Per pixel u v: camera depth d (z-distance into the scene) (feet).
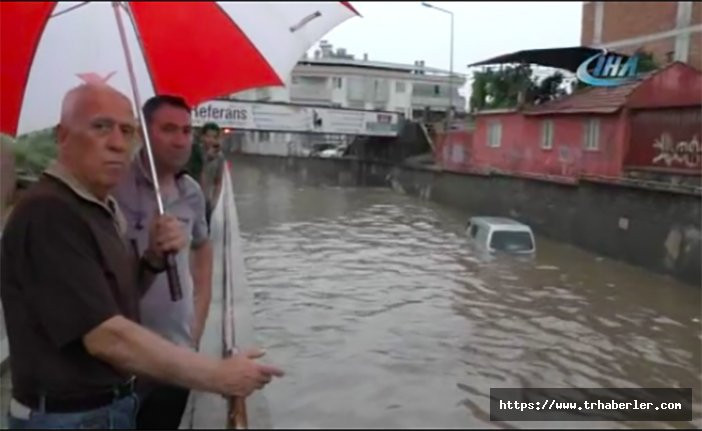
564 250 62.85
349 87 161.58
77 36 8.61
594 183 61.57
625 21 99.25
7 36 7.95
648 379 25.57
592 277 50.26
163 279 9.53
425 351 21.98
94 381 6.95
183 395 9.14
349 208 96.27
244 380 7.46
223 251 23.03
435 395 11.36
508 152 87.66
